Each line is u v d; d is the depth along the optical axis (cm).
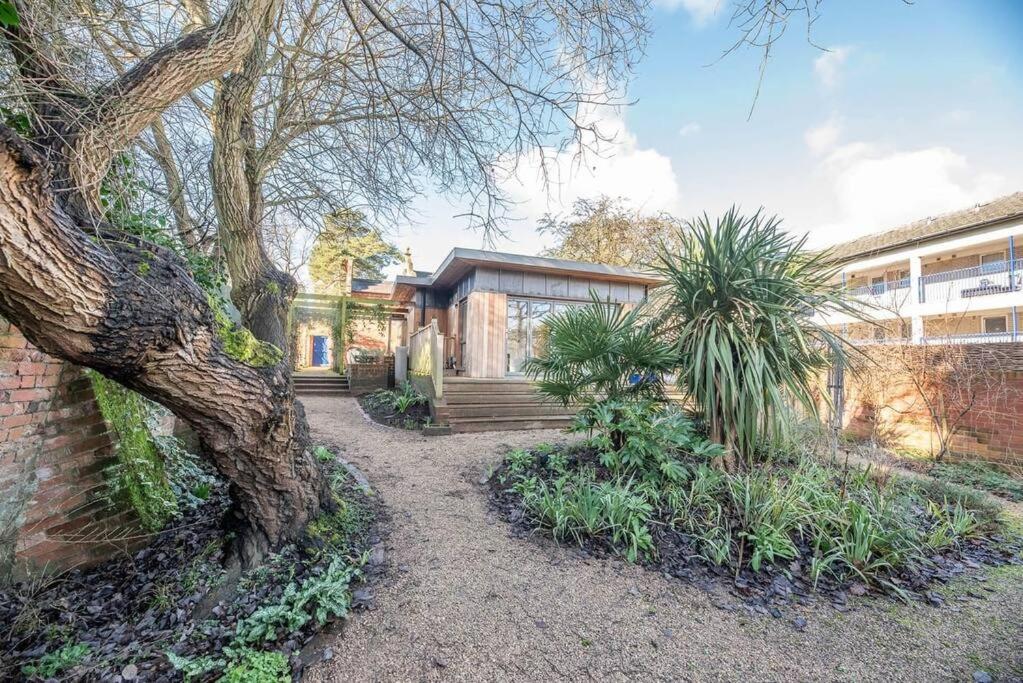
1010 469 550
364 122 476
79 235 166
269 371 259
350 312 1351
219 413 232
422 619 236
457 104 468
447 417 711
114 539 274
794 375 427
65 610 236
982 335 1223
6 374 234
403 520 355
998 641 236
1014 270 1218
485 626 233
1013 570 318
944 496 418
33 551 249
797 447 472
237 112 364
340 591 238
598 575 285
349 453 543
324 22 421
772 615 253
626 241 1659
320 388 1124
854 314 430
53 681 188
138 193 308
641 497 349
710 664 212
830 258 522
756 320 414
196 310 213
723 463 407
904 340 696
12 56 184
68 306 159
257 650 206
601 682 198
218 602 243
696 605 259
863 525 318
